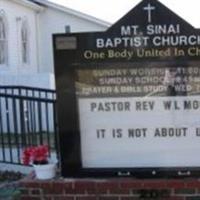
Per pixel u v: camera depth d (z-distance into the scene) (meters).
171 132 5.91
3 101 14.49
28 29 22.48
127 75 5.88
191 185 5.86
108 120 5.96
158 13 5.78
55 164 6.27
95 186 5.95
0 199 6.41
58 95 5.96
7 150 10.77
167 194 5.91
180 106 5.87
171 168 5.93
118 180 5.95
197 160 5.91
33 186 6.06
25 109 12.10
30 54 22.62
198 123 5.87
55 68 5.93
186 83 5.84
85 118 5.97
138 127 5.93
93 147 6.00
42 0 23.56
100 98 5.93
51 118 14.12
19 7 21.55
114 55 5.85
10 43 20.59
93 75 5.91
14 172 8.97
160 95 5.88
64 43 5.88
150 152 5.95
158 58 5.82
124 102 5.92
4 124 14.21
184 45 5.79
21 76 16.31
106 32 5.83
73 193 6.00
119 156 5.98
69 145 6.00
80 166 6.01
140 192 5.92
